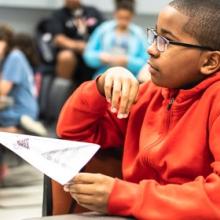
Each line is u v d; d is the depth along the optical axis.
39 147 1.22
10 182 4.48
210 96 1.26
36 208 3.75
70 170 1.17
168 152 1.29
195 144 1.25
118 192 1.16
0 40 4.51
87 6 6.11
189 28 1.25
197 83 1.30
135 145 1.45
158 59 1.28
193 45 1.25
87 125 1.47
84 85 1.46
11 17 6.37
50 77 5.27
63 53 5.70
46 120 4.96
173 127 1.31
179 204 1.12
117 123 1.51
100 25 5.86
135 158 1.42
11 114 4.43
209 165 1.25
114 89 1.32
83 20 6.00
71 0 5.97
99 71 5.13
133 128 1.45
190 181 1.23
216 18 1.26
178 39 1.26
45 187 1.43
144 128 1.40
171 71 1.27
